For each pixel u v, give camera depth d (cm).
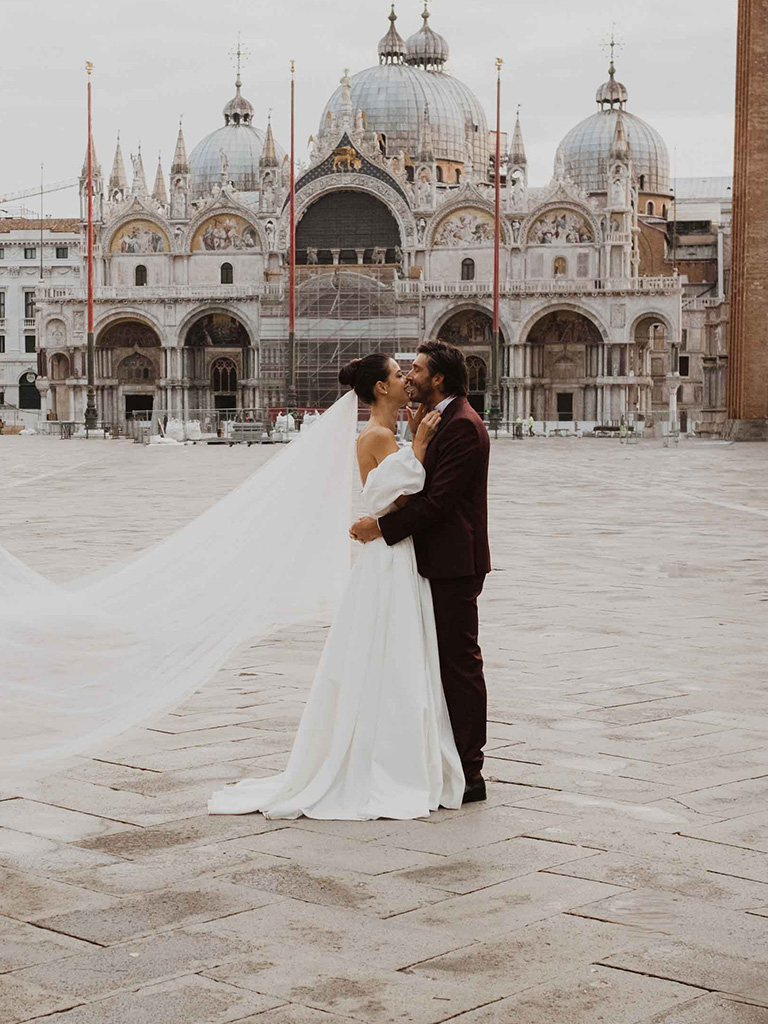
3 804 863
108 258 13075
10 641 853
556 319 12688
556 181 12388
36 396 16250
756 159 7669
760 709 1129
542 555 2294
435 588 869
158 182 14288
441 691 869
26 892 704
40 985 588
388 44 15175
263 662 1327
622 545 2461
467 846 779
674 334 12119
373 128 14475
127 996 577
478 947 629
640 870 734
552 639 1465
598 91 15938
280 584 891
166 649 871
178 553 895
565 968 605
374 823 824
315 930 650
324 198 12900
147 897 696
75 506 3316
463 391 897
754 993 581
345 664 856
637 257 13188
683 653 1384
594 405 12594
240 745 1010
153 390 13250
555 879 721
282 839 793
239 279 12962
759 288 7756
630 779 917
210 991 582
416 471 851
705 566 2141
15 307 16138
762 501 3575
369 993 579
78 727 836
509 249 12444
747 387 7888
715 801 864
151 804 864
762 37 7556
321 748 857
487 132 15350
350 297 12525
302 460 902
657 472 5097
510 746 1007
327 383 12600
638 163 15388
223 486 4153
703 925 656
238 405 13238
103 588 895
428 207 12681
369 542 870
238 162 15675
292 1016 558
